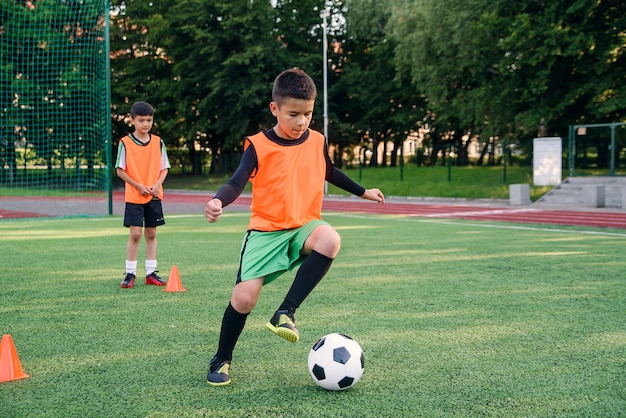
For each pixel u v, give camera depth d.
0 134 19.86
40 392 2.83
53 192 20.52
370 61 40.34
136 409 2.61
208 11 32.56
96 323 4.16
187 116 35.09
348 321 4.14
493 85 22.59
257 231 2.97
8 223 12.45
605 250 7.90
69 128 19.56
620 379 2.96
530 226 11.49
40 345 3.63
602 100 20.86
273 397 2.74
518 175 23.11
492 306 4.60
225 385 2.90
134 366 3.21
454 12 23.42
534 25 19.44
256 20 32.69
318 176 3.06
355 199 23.67
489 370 3.10
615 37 18.84
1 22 19.03
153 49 35.97
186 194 29.62
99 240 9.33
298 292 2.77
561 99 21.11
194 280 5.82
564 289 5.27
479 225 11.73
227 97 33.72
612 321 4.14
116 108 34.84
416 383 2.91
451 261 6.95
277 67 33.38
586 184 18.08
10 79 19.52
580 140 19.09
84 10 17.11
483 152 28.42
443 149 27.23
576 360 3.26
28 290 5.39
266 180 2.95
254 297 2.85
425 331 3.88
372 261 6.95
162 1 35.53
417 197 22.70
